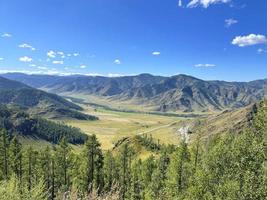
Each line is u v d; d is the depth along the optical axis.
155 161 117.00
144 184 98.62
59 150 94.62
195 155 61.56
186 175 60.44
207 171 39.69
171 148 106.94
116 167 107.12
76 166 94.75
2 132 92.56
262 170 28.78
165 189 64.06
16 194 17.53
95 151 89.50
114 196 15.85
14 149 91.44
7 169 89.88
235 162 31.72
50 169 93.06
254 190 28.52
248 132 31.94
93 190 15.84
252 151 29.64
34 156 93.94
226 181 33.06
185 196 52.00
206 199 37.88
